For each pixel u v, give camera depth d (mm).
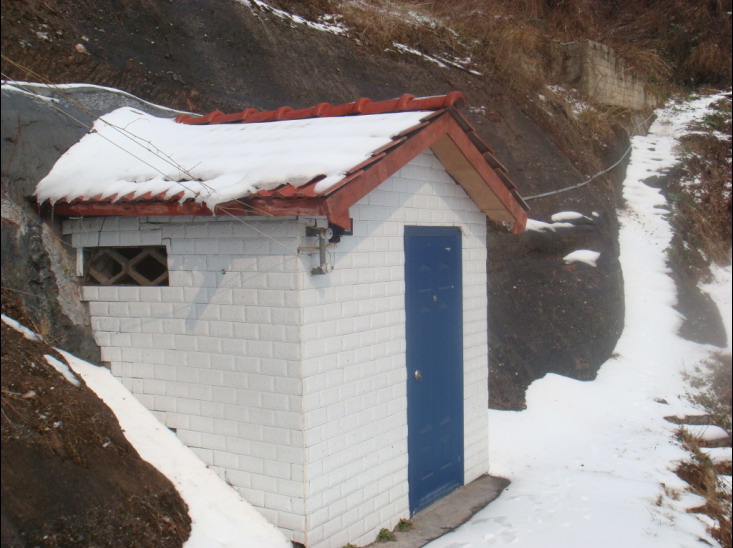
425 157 5750
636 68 15867
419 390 5727
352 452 4977
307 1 10602
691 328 10852
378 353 5238
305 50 9438
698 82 17797
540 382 8594
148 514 4145
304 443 4562
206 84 7645
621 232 12461
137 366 5160
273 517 4695
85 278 5422
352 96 9430
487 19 13594
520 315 9047
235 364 4773
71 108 5777
